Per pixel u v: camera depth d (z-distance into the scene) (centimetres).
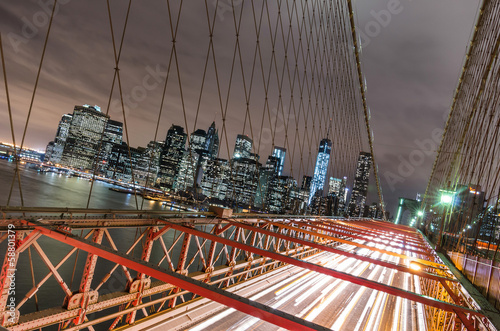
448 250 1938
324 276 1822
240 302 432
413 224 12925
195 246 5397
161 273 491
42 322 590
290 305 1248
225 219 1172
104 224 737
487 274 898
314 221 2362
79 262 4228
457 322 886
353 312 1312
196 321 903
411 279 2341
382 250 1434
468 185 1562
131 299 755
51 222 640
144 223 853
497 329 627
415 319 1340
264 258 1462
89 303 666
